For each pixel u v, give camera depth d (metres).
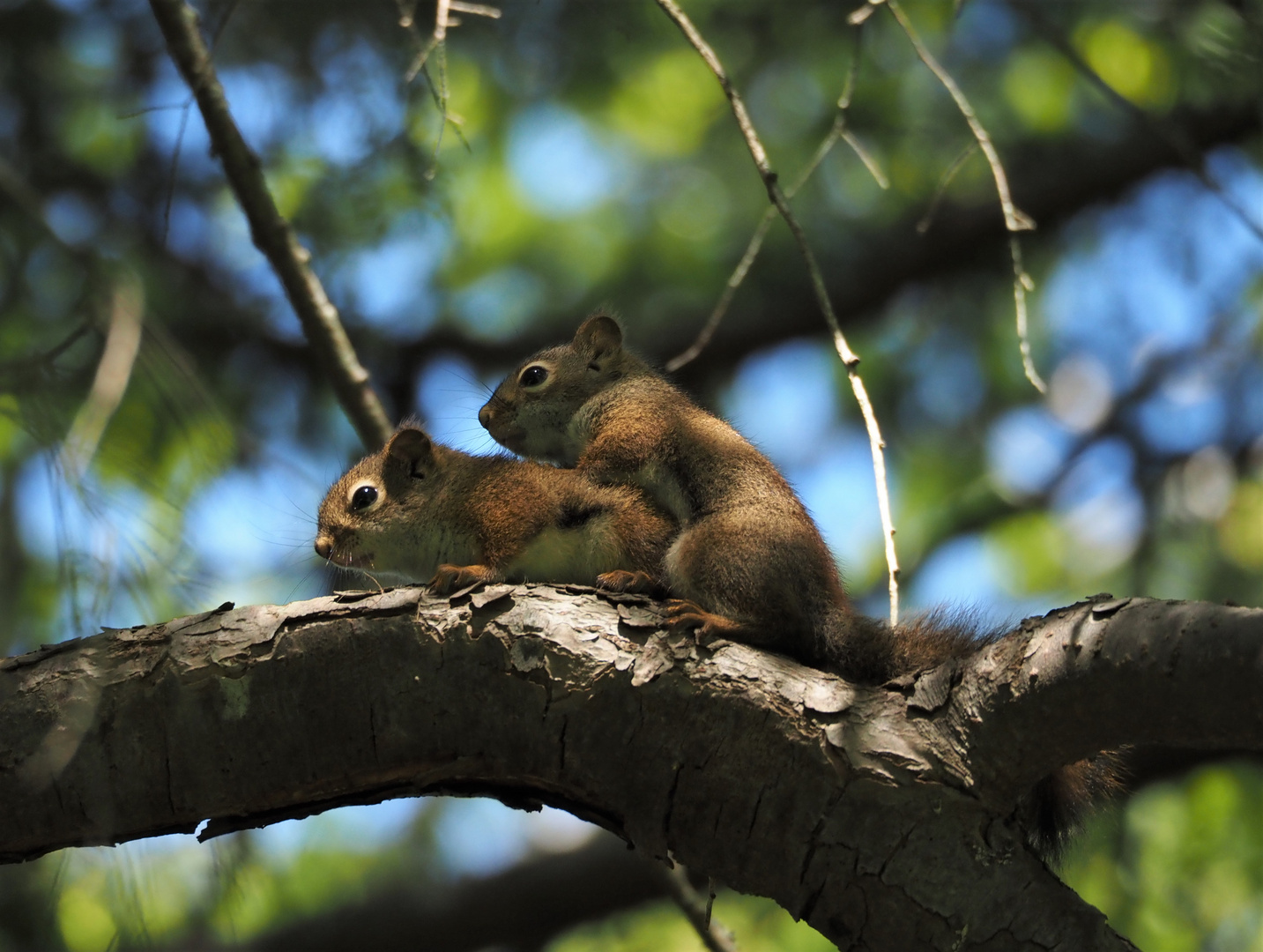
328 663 7.05
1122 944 6.32
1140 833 13.17
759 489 9.03
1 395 7.36
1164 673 5.95
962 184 17.23
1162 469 16.80
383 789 7.33
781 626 8.12
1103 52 16.14
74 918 11.87
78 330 7.58
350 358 10.33
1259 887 12.98
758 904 14.63
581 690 6.91
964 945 6.45
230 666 7.04
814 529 9.05
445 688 7.04
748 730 6.78
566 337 17.69
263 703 7.06
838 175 17.50
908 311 17.95
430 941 16.16
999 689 6.43
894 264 17.22
